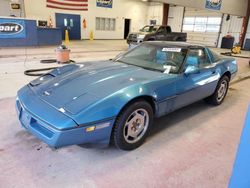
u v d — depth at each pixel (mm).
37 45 11312
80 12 17266
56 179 1924
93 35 18688
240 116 3543
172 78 2682
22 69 5984
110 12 19141
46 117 1943
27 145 2393
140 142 2484
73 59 7945
